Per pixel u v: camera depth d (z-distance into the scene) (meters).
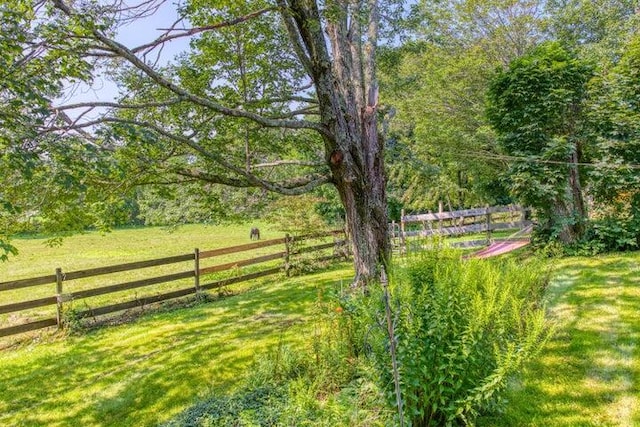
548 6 13.73
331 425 2.51
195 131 5.73
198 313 6.92
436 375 2.47
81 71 3.78
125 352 5.33
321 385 3.13
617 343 3.76
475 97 13.81
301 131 7.71
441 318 2.54
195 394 3.97
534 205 7.73
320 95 5.40
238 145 6.76
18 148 2.84
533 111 7.50
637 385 3.06
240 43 6.00
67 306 6.52
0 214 3.71
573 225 7.52
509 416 2.81
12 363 5.18
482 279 3.12
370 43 6.52
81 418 3.77
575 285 5.51
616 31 12.03
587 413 2.79
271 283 9.12
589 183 7.86
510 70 8.02
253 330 5.68
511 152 8.05
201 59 6.09
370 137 6.20
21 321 7.32
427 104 14.35
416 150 16.30
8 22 2.94
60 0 3.71
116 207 4.69
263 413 2.85
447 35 14.20
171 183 5.86
